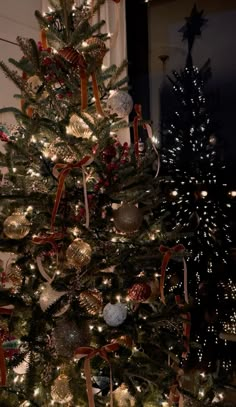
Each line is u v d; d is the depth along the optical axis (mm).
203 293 2258
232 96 2494
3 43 2623
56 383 1554
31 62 1621
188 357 2164
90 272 1582
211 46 2584
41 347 1559
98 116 1733
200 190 2311
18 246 1626
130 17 2820
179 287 2312
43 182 1677
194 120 2508
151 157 1769
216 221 2312
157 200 1808
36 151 1672
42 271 1544
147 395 1708
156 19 2791
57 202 1491
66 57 1540
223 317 2254
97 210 1661
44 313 1502
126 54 2627
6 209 1680
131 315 1693
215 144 2457
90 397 1437
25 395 1592
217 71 2553
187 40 2672
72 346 1474
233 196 2316
